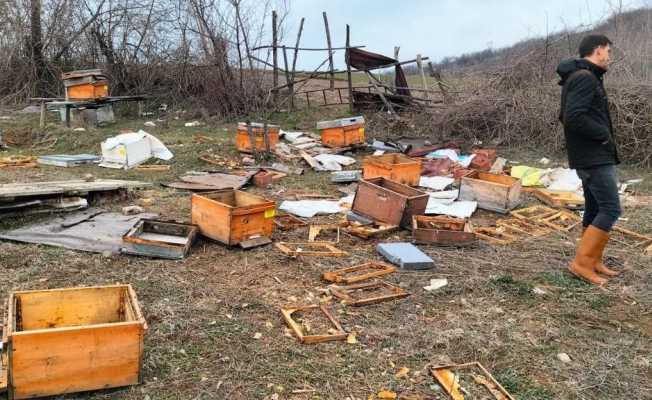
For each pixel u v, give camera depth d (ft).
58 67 63.16
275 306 14.89
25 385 10.27
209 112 54.24
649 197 27.86
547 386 11.62
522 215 24.52
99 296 12.41
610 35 43.98
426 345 13.07
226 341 12.97
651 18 44.75
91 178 27.63
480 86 45.98
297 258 18.40
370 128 47.67
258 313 14.49
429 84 61.62
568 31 45.57
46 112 53.16
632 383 11.76
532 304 15.42
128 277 16.46
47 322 12.10
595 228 16.62
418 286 16.46
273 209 19.94
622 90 36.29
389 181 23.48
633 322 14.58
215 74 53.26
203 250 18.99
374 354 12.66
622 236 21.57
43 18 63.46
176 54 59.41
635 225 22.93
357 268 17.48
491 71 47.03
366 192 22.58
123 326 10.75
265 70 57.11
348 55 52.34
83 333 10.48
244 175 31.60
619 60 40.14
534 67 44.09
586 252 16.96
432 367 12.07
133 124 51.31
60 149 42.22
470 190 25.63
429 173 32.76
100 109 50.14
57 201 22.61
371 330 13.67
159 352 12.30
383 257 18.83
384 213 21.86
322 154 37.47
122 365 10.92
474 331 13.69
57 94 62.90
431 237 19.97
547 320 14.47
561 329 14.05
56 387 10.52
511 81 44.27
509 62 45.98
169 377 11.49
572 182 29.04
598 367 12.32
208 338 13.05
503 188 24.49
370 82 54.54
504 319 14.48
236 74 53.52
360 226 21.61
